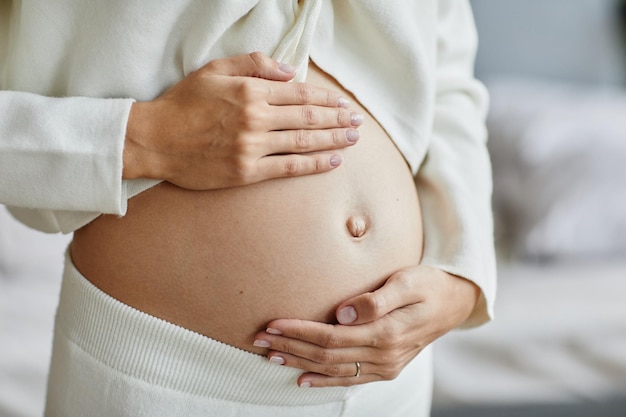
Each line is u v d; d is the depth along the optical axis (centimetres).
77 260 87
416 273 87
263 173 80
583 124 239
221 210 81
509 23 308
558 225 224
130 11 78
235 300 82
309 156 82
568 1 310
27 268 188
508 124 251
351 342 81
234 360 82
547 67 311
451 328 92
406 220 92
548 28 310
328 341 81
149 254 81
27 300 176
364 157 89
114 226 83
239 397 84
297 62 84
